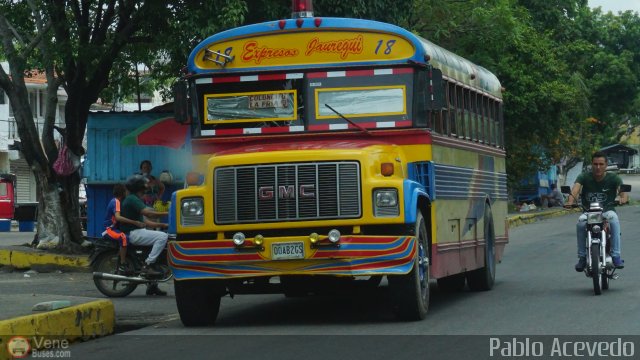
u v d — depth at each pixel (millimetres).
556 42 50250
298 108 13656
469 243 16594
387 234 12664
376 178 12492
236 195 12562
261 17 22547
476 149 17531
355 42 13656
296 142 13570
